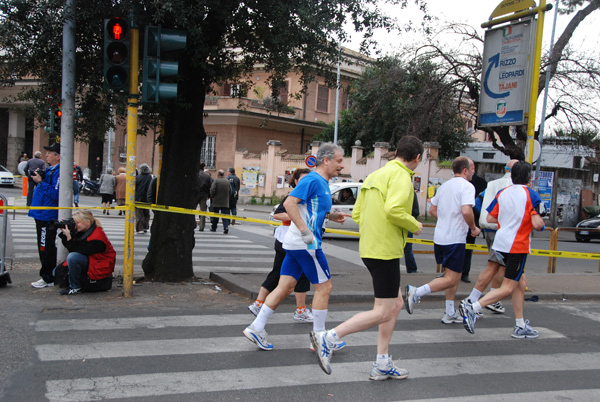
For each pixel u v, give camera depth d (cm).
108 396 379
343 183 1658
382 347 434
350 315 652
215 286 773
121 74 624
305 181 474
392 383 430
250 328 493
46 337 504
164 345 498
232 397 387
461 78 2059
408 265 973
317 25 752
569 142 2295
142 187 1403
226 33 816
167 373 428
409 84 2147
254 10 760
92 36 754
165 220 775
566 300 809
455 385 432
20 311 591
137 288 726
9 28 685
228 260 1086
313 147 2959
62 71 703
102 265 684
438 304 744
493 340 572
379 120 3003
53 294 675
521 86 1158
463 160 608
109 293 692
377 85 2341
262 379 425
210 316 609
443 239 603
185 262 786
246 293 718
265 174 3114
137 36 637
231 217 819
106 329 539
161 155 843
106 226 1534
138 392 388
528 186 579
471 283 881
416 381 437
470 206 582
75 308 614
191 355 474
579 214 2861
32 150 4022
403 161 428
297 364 463
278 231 594
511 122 1180
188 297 695
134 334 528
